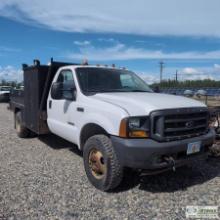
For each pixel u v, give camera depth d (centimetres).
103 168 444
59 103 589
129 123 406
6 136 878
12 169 554
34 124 698
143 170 414
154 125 404
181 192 450
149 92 570
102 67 607
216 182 490
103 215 377
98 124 452
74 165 578
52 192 445
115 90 554
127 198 428
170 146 400
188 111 430
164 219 368
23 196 430
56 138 839
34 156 646
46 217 369
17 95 855
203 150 464
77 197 429
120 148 408
